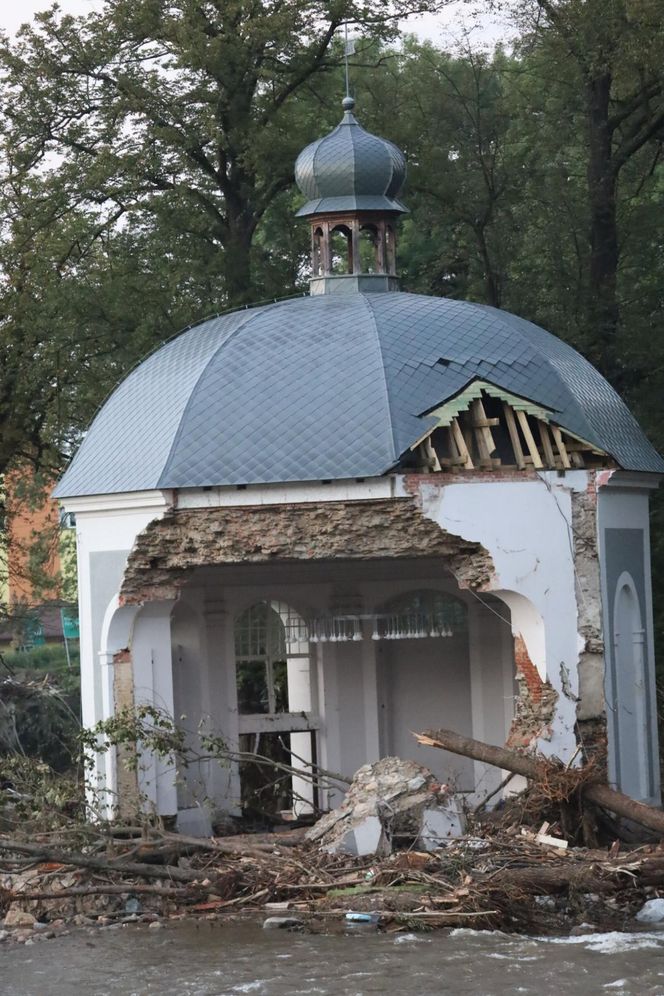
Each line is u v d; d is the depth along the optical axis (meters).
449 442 39.81
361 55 71.38
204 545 40.03
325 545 39.34
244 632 47.50
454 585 46.84
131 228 61.78
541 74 64.25
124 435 42.53
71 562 90.19
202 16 58.84
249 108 61.16
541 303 63.88
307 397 40.59
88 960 30.06
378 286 46.50
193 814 43.44
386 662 47.66
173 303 60.81
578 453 40.53
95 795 40.66
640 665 42.53
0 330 58.94
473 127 67.75
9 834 36.44
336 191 46.53
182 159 60.28
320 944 30.28
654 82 59.91
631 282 65.88
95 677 41.78
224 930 31.73
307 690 47.94
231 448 39.97
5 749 64.81
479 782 45.91
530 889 32.41
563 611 39.75
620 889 32.88
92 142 60.22
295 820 45.75
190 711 45.19
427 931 31.11
